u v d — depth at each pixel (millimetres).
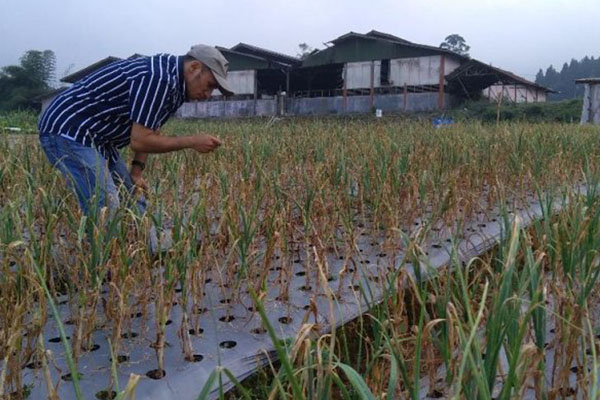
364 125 11930
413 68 33750
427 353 2297
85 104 3564
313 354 1901
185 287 2639
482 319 2305
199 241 3840
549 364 2564
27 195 3213
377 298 3115
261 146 6559
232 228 3395
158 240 2842
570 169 5977
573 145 7602
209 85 3705
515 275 2299
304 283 3594
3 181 4289
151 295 3033
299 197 4543
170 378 2514
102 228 2854
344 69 35719
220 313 3143
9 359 2236
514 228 1829
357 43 35125
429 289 3133
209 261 3504
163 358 2625
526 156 6238
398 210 4484
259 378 2539
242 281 3336
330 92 40656
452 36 94625
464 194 4891
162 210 3428
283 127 10430
